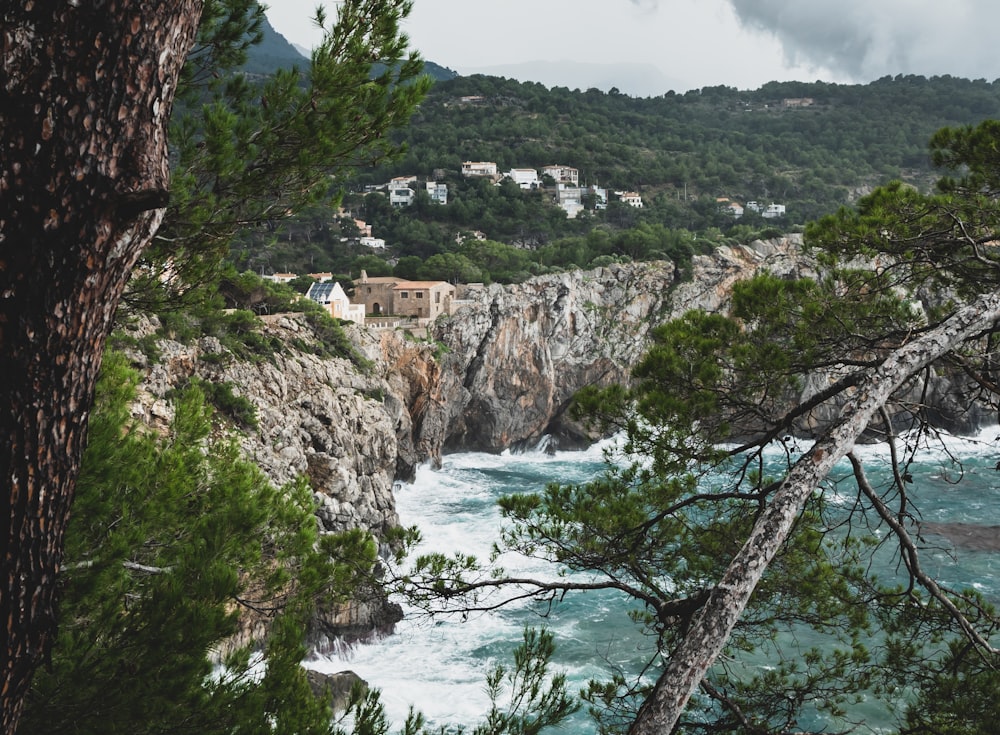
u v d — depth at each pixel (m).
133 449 8.10
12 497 2.74
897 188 9.98
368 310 92.62
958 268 9.02
